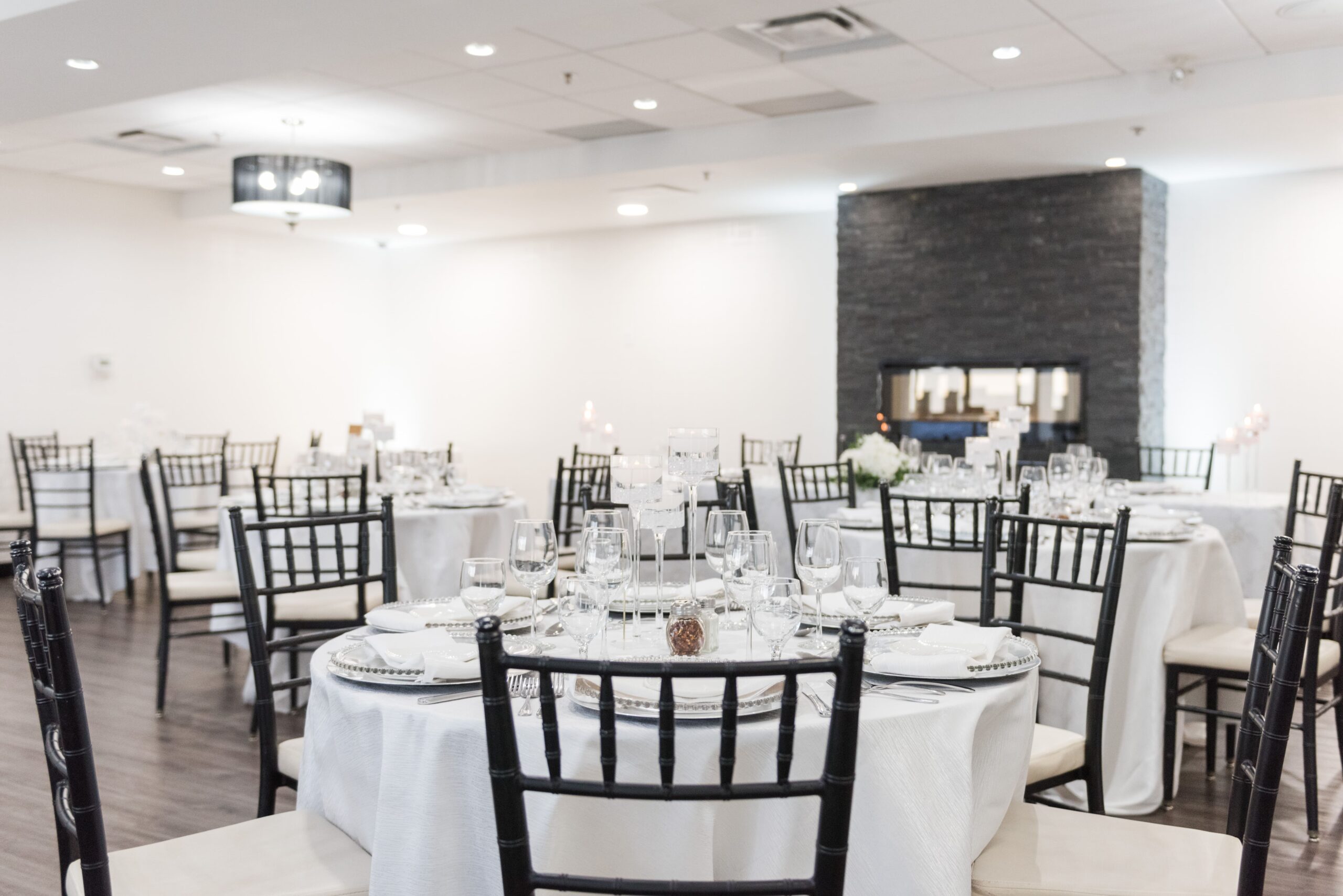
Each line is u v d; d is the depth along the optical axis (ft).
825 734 5.48
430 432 37.45
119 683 16.05
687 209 29.91
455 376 36.88
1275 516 16.99
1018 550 10.23
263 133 24.21
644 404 33.35
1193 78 19.44
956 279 26.43
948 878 5.59
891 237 27.17
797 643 7.02
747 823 5.57
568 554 16.92
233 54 16.35
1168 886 5.89
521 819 4.51
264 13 14.64
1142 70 19.69
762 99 21.50
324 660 6.92
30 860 10.01
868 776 5.50
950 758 5.72
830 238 30.22
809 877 5.51
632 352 33.47
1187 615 11.62
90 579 22.81
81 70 17.19
